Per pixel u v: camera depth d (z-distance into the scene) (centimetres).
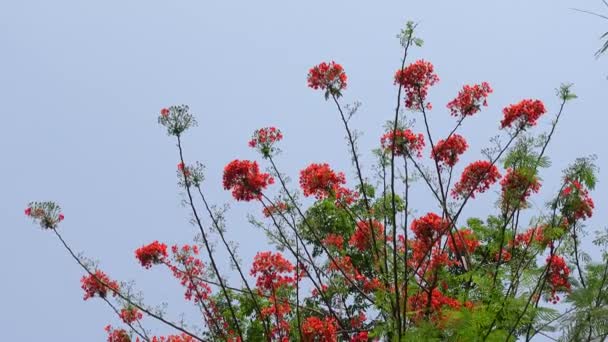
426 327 890
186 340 1259
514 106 1153
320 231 1336
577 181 980
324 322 1057
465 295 969
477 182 1195
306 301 1328
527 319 864
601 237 991
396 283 957
